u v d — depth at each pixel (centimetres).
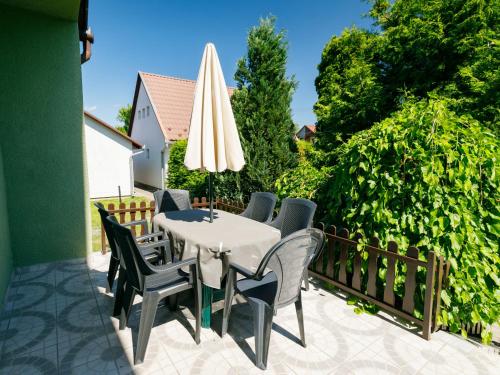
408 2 692
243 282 245
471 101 568
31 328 264
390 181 289
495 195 274
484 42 582
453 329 268
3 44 377
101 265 425
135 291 250
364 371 217
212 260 239
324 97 1041
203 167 293
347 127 820
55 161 418
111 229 264
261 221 410
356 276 323
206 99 289
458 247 262
